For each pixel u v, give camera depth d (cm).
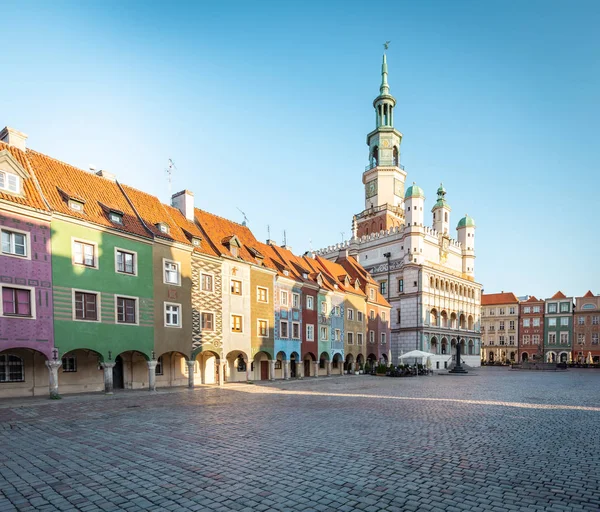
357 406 1889
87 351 2506
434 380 3781
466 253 7681
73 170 2605
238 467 908
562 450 1070
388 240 6912
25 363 2239
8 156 2023
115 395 2270
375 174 7581
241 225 4025
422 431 1302
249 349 3362
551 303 9412
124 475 857
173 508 690
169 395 2345
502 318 9969
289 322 3888
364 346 5109
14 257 1972
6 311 1930
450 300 6988
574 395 2456
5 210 1958
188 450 1055
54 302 2109
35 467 914
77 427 1363
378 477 841
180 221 3183
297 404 1956
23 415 1608
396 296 6675
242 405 1914
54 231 2148
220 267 3164
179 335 2761
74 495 750
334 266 5322
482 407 1875
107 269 2378
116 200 2709
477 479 834
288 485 795
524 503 713
